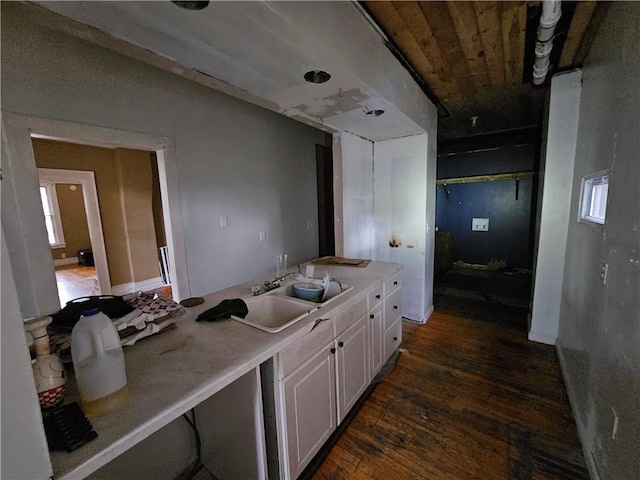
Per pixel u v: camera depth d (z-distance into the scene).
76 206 7.49
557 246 2.55
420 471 1.48
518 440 1.65
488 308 3.55
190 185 2.60
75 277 6.03
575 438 1.65
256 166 3.26
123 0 0.93
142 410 0.80
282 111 2.15
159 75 2.32
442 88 2.69
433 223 3.36
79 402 0.82
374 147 3.27
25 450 0.57
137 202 4.57
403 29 1.76
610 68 1.52
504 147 4.47
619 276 1.24
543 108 3.01
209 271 2.81
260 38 1.19
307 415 1.38
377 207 3.33
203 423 1.40
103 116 2.00
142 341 1.18
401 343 2.73
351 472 1.48
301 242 3.99
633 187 1.14
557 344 2.54
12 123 1.63
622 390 1.15
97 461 0.66
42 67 1.73
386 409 1.90
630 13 1.26
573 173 2.38
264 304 1.72
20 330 0.57
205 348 1.12
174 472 1.40
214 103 2.77
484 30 1.77
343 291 1.79
